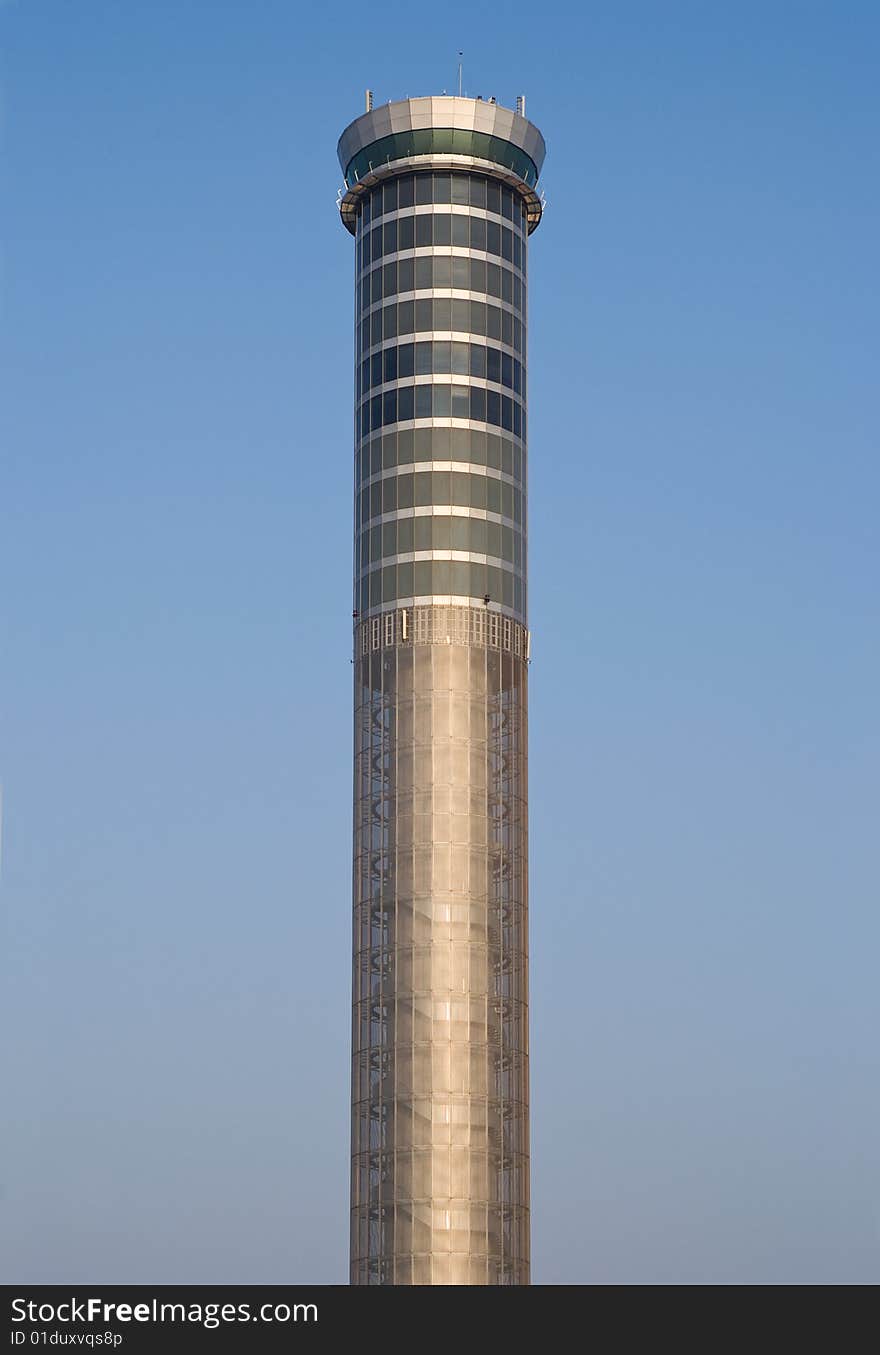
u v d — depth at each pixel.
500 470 159.38
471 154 163.75
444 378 159.50
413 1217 143.25
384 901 150.38
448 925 148.62
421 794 151.25
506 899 151.12
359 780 154.38
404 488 157.75
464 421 158.88
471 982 147.88
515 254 165.38
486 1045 147.12
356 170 166.62
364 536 159.00
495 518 158.00
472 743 152.50
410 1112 145.25
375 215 165.00
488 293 162.38
